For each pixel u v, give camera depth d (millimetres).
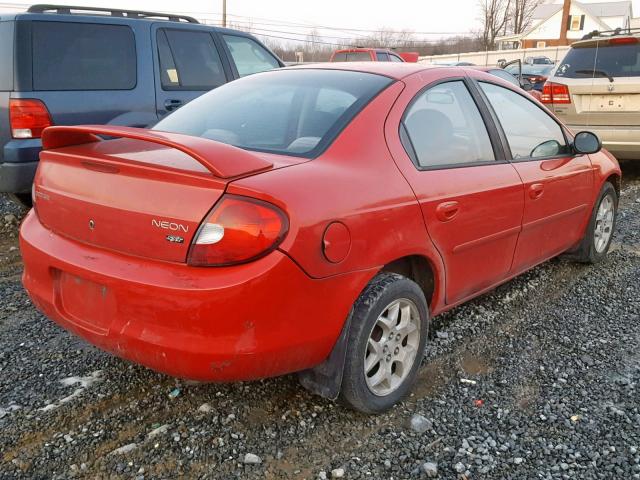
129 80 5832
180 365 2293
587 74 7941
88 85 5535
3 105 5188
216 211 2209
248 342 2266
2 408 2812
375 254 2621
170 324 2268
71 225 2607
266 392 3000
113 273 2363
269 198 2242
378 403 2795
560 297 4352
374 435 2715
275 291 2256
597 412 2922
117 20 5812
